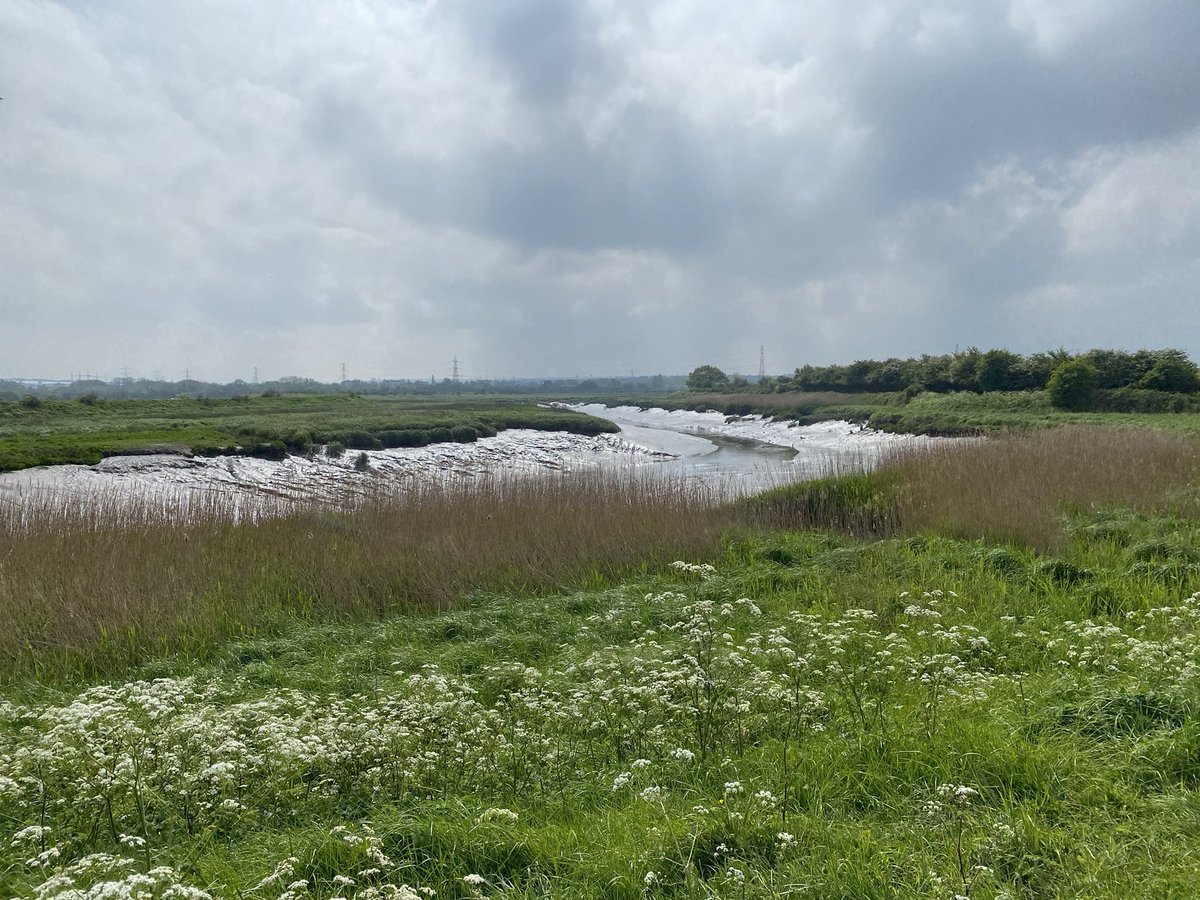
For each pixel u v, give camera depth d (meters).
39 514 12.70
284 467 24.81
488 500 14.45
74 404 41.72
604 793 4.87
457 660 7.95
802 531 14.33
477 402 81.31
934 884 3.60
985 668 6.88
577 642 8.33
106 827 4.58
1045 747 4.79
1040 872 3.70
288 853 4.08
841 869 3.78
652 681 6.22
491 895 3.75
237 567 10.87
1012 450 17.11
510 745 5.45
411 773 4.99
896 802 4.51
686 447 39.88
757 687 5.96
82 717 4.98
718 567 11.68
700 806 4.30
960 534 12.47
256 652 8.55
